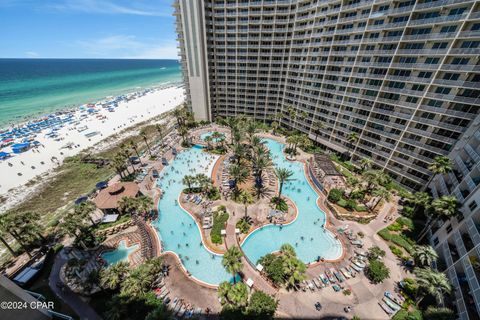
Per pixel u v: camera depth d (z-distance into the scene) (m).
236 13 78.06
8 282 19.22
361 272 35.28
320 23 66.62
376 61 54.44
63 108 154.75
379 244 40.62
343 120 66.69
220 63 89.31
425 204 37.72
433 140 47.19
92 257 37.84
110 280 30.14
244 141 80.44
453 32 40.44
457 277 28.83
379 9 51.62
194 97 93.81
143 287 29.88
